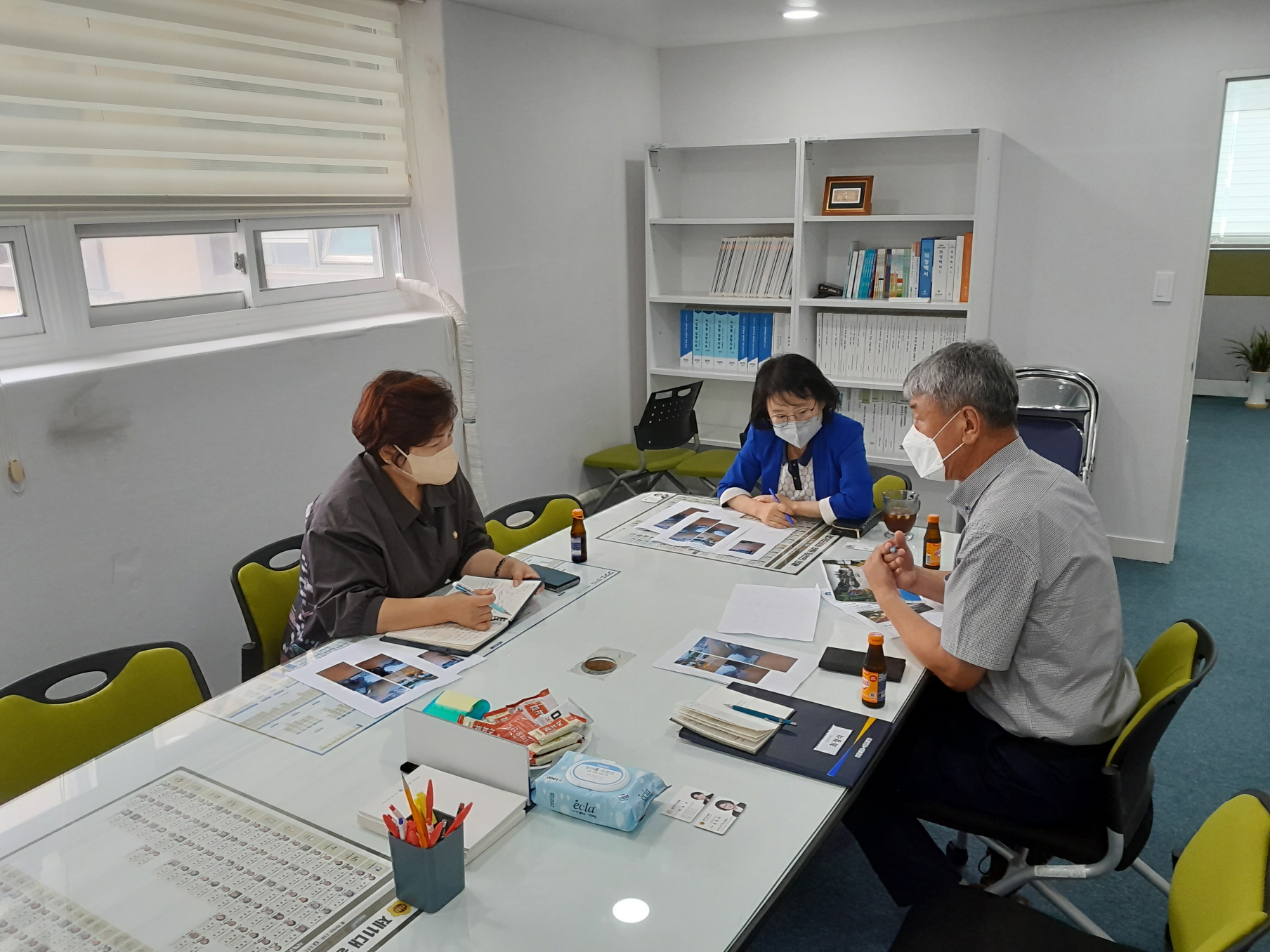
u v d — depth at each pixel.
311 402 3.31
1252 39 3.83
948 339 4.45
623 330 5.11
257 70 3.18
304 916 1.23
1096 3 3.92
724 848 1.36
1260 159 7.77
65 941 1.19
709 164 5.07
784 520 2.82
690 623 2.14
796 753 1.59
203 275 3.21
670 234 5.10
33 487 2.54
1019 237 4.41
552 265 4.48
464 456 4.11
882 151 4.59
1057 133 4.23
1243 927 1.10
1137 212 4.16
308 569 2.15
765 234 5.00
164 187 2.93
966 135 4.39
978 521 1.79
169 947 1.18
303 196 3.38
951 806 1.92
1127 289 4.25
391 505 2.22
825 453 2.93
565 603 2.26
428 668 1.93
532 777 1.52
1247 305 8.02
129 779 1.55
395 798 1.45
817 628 2.10
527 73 4.14
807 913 2.28
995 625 1.75
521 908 1.24
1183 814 2.63
